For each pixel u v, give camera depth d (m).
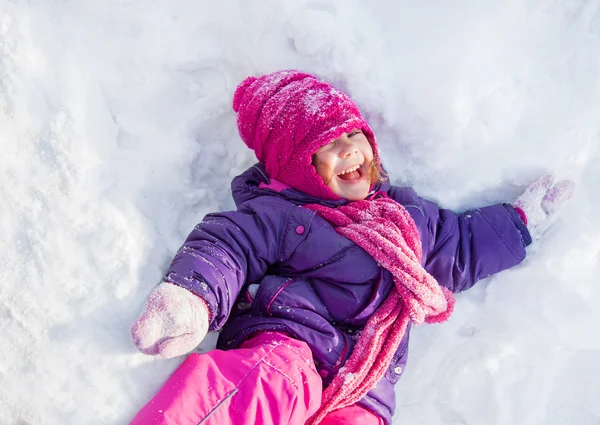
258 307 1.52
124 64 1.61
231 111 1.74
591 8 1.70
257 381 1.30
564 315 1.65
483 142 1.67
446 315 1.55
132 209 1.48
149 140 1.60
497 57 1.66
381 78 1.65
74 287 1.33
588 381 1.66
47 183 1.38
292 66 1.68
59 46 1.50
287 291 1.51
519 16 1.67
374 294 1.51
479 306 1.71
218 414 1.25
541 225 1.69
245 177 1.68
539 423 1.64
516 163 1.69
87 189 1.41
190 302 1.32
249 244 1.53
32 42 1.45
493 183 1.72
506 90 1.67
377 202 1.59
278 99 1.57
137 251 1.43
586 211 1.68
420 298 1.48
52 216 1.36
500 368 1.67
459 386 1.67
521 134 1.69
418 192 1.74
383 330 1.48
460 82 1.62
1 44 1.41
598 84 1.68
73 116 1.43
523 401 1.64
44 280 1.32
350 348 1.49
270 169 1.64
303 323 1.48
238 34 1.67
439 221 1.69
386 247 1.49
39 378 1.27
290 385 1.32
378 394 1.50
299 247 1.54
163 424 1.21
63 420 1.26
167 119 1.66
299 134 1.55
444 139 1.66
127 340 1.33
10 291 1.30
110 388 1.29
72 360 1.29
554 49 1.70
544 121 1.69
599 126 1.70
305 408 1.35
